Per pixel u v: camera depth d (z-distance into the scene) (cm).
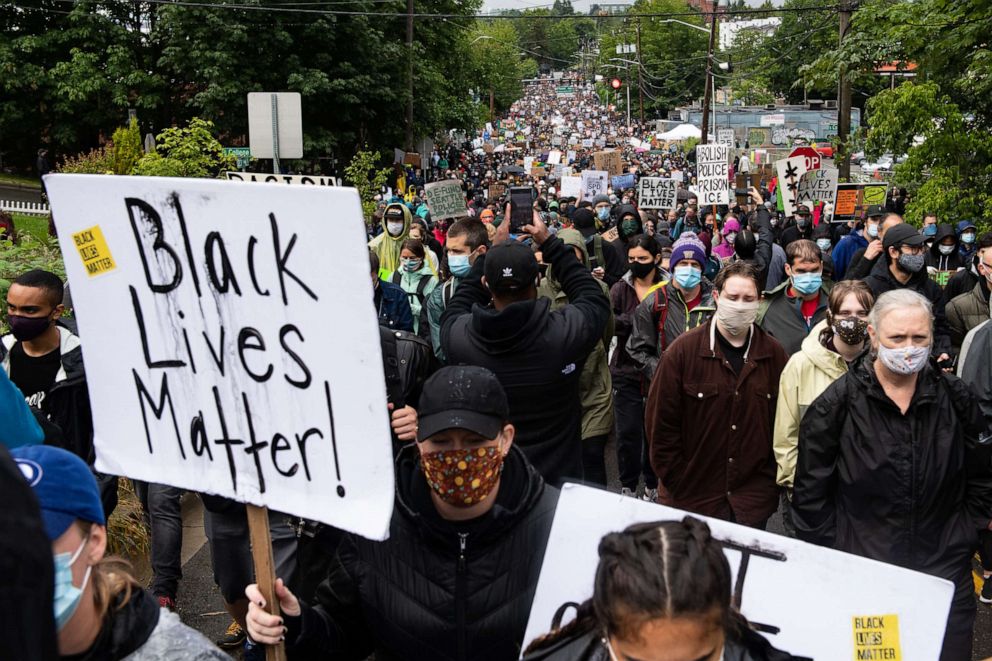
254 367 242
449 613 265
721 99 9325
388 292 629
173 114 3666
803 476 395
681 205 2428
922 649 256
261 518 248
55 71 3403
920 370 374
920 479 370
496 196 2761
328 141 3322
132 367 256
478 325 387
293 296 234
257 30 3198
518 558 268
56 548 183
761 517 452
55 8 3559
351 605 283
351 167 2334
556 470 401
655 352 630
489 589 265
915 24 1340
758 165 3856
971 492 383
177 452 255
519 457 283
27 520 96
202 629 521
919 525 373
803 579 261
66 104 3428
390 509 234
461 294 439
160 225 243
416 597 267
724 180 1639
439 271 980
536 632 259
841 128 2342
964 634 376
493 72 6175
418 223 1005
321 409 238
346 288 228
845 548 387
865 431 376
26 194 3281
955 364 630
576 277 423
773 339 455
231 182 233
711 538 185
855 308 427
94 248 252
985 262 639
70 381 459
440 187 1434
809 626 259
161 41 3456
